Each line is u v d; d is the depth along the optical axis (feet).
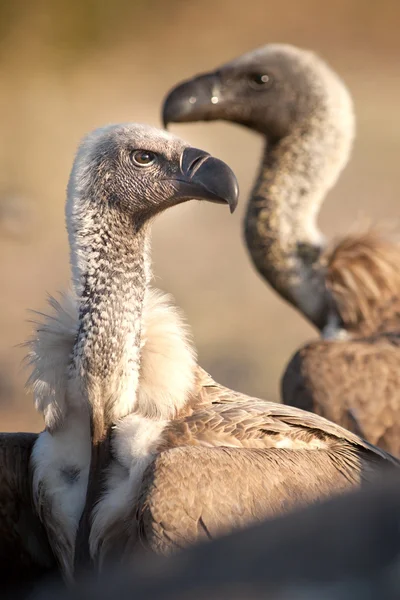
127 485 22.22
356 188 99.76
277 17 173.47
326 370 32.04
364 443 24.85
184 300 72.69
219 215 93.35
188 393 23.59
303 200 39.91
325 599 8.34
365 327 36.40
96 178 24.03
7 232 86.43
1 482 24.49
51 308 24.47
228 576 8.69
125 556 21.62
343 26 174.29
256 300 74.18
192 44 155.53
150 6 147.84
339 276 37.32
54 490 23.53
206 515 20.59
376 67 155.43
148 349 23.61
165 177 23.99
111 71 127.13
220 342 65.00
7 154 96.22
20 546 25.09
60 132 101.96
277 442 23.36
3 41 113.70
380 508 8.90
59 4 118.42
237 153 108.99
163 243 86.12
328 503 9.20
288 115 40.37
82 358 23.17
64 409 23.47
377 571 8.46
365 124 121.90
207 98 40.63
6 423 52.60
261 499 21.03
